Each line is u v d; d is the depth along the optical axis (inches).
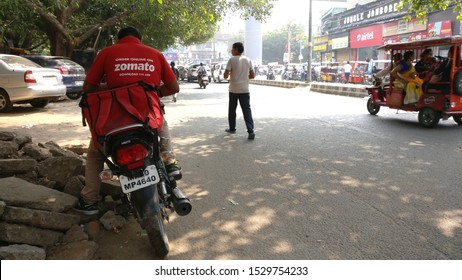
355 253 133.3
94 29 777.6
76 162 175.3
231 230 152.1
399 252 133.4
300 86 1015.6
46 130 346.0
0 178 165.5
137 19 780.6
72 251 130.1
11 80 447.8
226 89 975.0
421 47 378.3
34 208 139.9
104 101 128.7
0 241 130.3
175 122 404.8
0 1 552.4
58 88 478.0
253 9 917.2
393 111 485.1
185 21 833.5
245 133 341.1
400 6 531.5
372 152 268.8
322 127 369.1
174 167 144.3
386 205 174.1
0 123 382.6
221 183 206.4
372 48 1357.0
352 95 742.5
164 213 143.7
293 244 140.2
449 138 315.9
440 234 145.9
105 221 150.3
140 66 137.9
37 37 1088.2
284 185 202.4
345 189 195.3
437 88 364.2
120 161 120.4
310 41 1063.6
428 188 194.9
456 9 504.1
